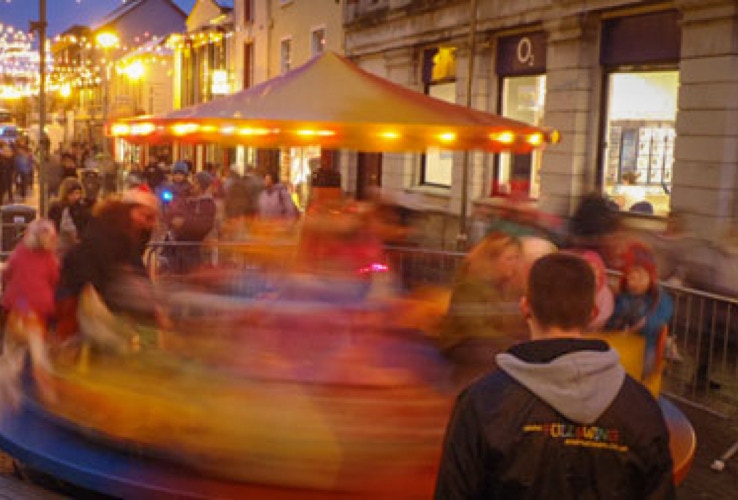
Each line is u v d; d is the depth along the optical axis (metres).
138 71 47.34
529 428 2.50
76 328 6.25
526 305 2.79
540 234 7.91
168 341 5.88
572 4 15.05
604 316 6.54
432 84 21.73
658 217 13.16
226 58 38.00
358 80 7.90
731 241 9.72
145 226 6.60
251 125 7.12
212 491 4.79
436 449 4.88
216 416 5.02
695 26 12.45
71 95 69.12
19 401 6.03
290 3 30.42
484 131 7.59
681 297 8.37
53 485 5.62
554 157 15.72
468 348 5.48
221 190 16.98
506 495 2.51
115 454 5.25
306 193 25.92
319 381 5.13
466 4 18.84
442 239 16.53
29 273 6.59
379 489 4.71
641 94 14.19
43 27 12.70
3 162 28.50
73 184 10.75
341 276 6.67
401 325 6.08
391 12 22.52
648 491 2.56
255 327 5.83
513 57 17.80
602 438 2.50
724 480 6.41
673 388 8.38
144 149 41.56
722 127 12.03
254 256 10.42
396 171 22.83
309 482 4.82
